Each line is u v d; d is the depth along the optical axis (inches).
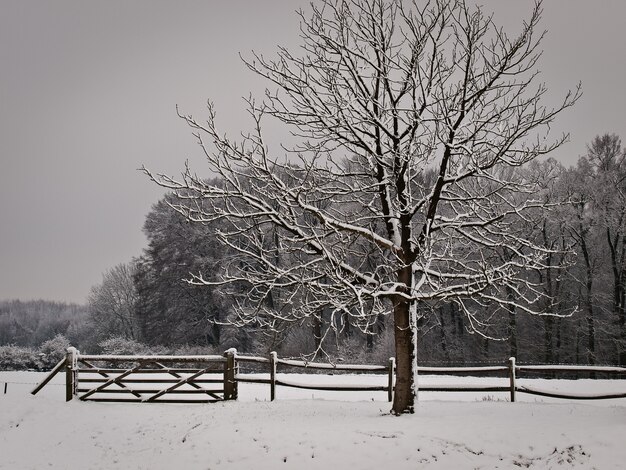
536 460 351.9
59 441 490.6
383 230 724.7
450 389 551.8
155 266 1807.3
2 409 547.8
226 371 586.6
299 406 541.6
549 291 1268.5
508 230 555.2
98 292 2455.7
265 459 396.5
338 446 394.9
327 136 502.6
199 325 1681.8
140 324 2009.1
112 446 474.3
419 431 406.6
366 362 1323.8
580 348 1358.3
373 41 491.5
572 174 1310.3
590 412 468.4
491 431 394.3
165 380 589.0
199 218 478.0
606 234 1339.8
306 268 479.8
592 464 331.3
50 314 4173.2
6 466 442.3
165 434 481.4
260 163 476.1
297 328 1483.8
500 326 1342.3
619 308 1285.7
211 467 400.5
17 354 1535.4
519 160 482.9
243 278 477.4
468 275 496.1
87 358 601.3
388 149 496.7
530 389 541.0
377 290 452.1
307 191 472.7
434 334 1471.5
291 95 494.3
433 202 479.5
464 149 474.9
